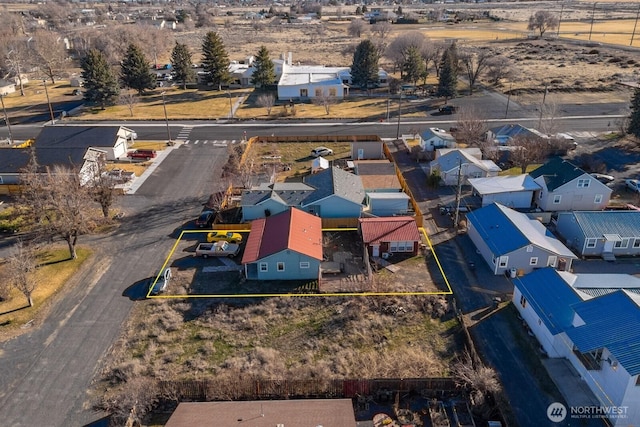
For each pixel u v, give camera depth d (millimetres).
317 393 30469
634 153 68938
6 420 29047
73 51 161250
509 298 39875
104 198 50188
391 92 105062
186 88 113062
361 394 30453
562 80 107875
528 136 69188
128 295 40438
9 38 142750
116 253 46344
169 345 35188
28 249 44625
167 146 74875
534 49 145500
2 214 53000
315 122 86125
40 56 126562
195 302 39594
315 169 63250
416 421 28750
